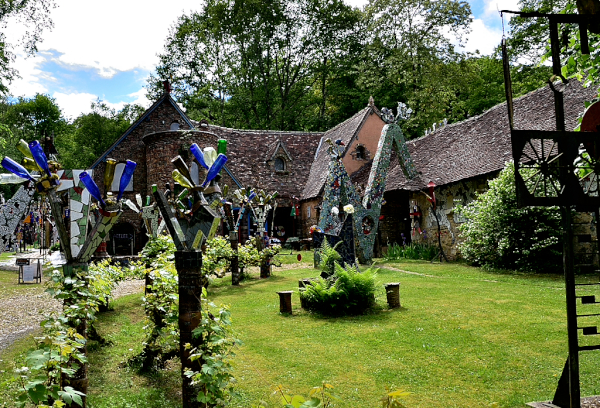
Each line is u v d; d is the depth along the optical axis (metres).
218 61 42.28
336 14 39.84
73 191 4.62
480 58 38.72
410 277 13.35
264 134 33.38
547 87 17.34
